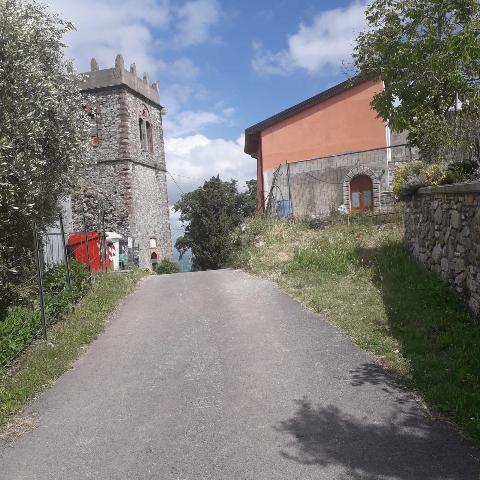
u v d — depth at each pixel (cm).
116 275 1395
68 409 546
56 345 744
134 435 476
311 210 1950
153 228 3144
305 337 701
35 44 945
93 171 2820
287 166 1930
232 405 519
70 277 1034
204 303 981
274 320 802
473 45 928
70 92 1081
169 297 1082
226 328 791
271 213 1917
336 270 1059
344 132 2178
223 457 424
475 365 516
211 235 3328
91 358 712
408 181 966
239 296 1004
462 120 853
